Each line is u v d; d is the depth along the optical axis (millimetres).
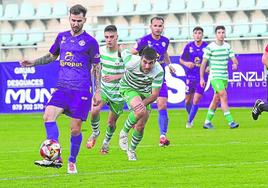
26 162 25500
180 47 54375
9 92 50250
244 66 48469
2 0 62969
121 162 24812
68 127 40844
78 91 21422
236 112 46812
